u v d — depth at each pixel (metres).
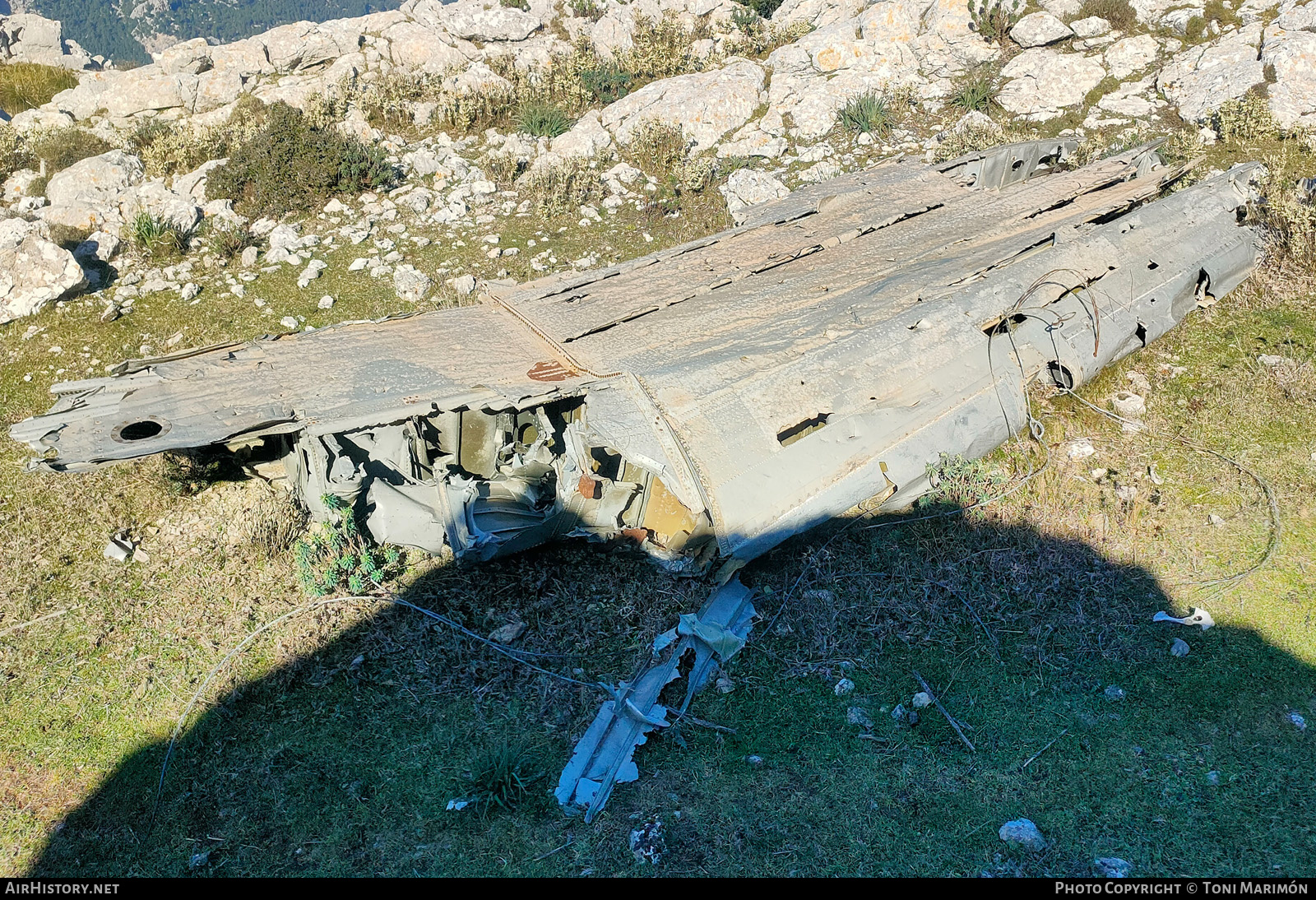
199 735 5.78
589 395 6.88
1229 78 12.85
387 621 6.52
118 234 11.79
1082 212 9.59
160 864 5.04
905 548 6.96
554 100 15.38
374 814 5.25
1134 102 13.41
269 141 12.73
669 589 6.75
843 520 7.00
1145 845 4.80
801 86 14.37
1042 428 7.84
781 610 6.50
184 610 6.74
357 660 6.23
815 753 5.49
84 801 5.44
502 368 7.30
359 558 6.74
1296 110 12.31
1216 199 9.70
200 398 6.73
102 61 20.58
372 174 12.91
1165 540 6.95
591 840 5.00
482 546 6.57
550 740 5.68
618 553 7.12
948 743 5.53
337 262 11.52
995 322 7.86
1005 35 14.97
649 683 5.95
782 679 6.04
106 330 10.22
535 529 6.76
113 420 6.45
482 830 5.12
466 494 6.61
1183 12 14.28
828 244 9.36
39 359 9.81
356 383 6.95
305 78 15.76
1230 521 7.04
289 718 5.90
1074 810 5.04
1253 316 9.27
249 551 7.19
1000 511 7.21
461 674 6.16
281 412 6.50
